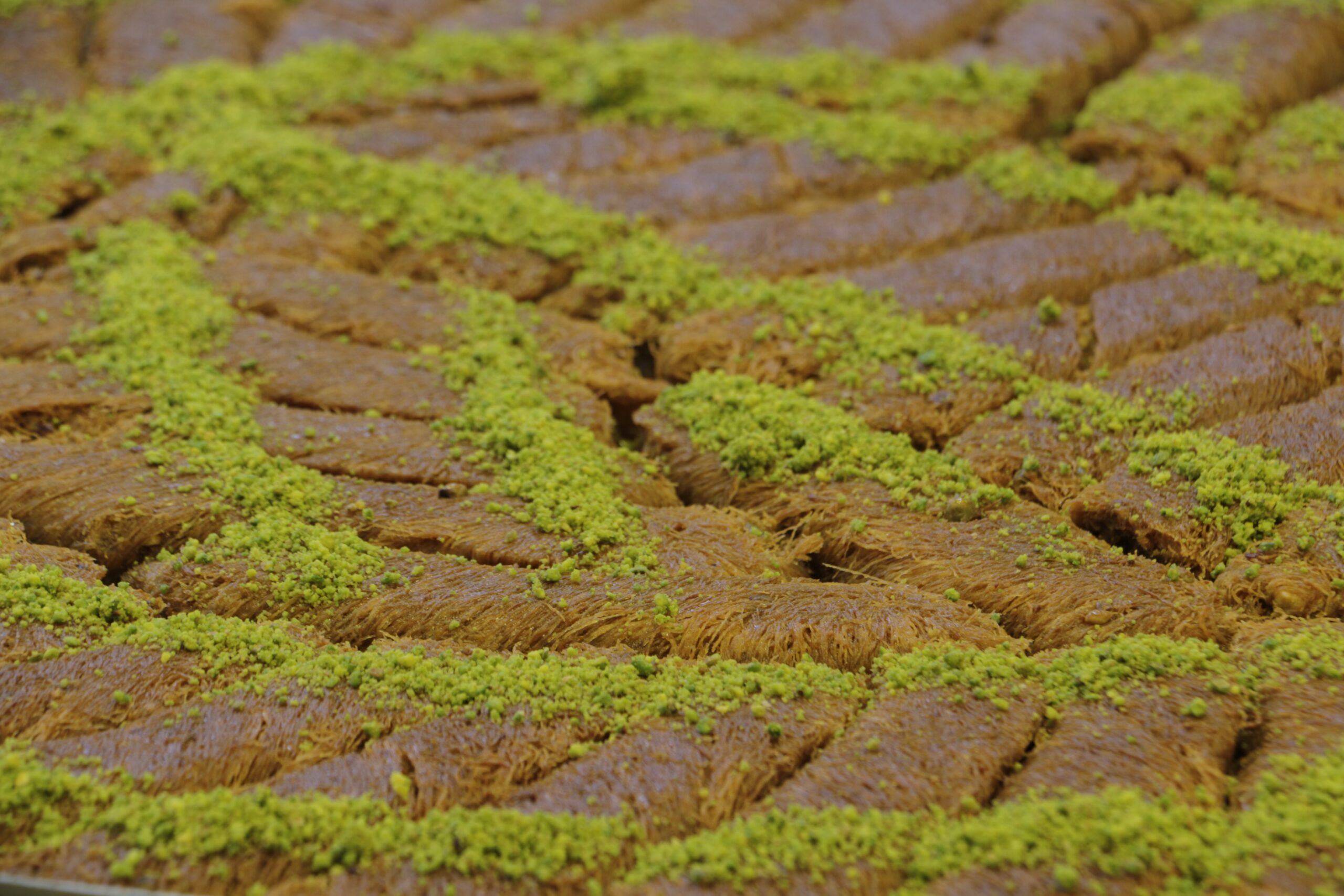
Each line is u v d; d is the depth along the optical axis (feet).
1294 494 3.03
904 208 3.29
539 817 2.87
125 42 3.46
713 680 2.95
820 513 3.06
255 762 2.91
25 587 2.98
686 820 2.89
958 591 3.01
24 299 3.19
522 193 3.31
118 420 3.10
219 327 3.17
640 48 3.46
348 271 3.25
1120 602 2.99
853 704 2.95
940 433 3.11
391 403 3.12
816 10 3.55
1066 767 2.90
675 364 3.18
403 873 2.85
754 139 3.37
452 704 2.94
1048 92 3.41
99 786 2.89
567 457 3.09
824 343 3.17
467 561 3.03
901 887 2.85
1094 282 3.20
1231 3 3.51
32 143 3.33
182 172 3.30
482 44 3.47
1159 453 3.06
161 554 3.02
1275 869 2.84
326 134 3.37
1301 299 3.17
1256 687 2.93
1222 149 3.33
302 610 3.00
